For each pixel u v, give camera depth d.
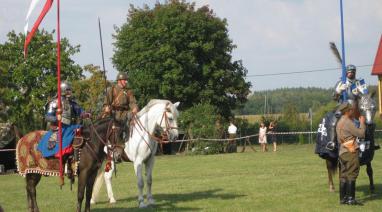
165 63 44.66
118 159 11.31
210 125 34.50
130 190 16.20
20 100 44.03
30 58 44.16
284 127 46.50
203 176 19.31
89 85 41.84
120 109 12.81
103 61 12.01
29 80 44.12
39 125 44.41
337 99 13.24
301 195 13.45
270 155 29.02
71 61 45.00
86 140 10.84
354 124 11.81
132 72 46.84
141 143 12.50
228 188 15.48
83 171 10.79
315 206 11.84
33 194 11.30
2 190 17.89
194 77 46.62
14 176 23.58
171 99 46.53
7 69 44.31
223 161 26.11
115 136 10.99
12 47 44.84
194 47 45.44
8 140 25.55
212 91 45.66
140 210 12.18
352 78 13.13
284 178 17.34
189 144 34.97
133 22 47.72
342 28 13.43
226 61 47.62
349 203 11.88
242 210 11.70
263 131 35.06
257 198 13.31
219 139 33.72
